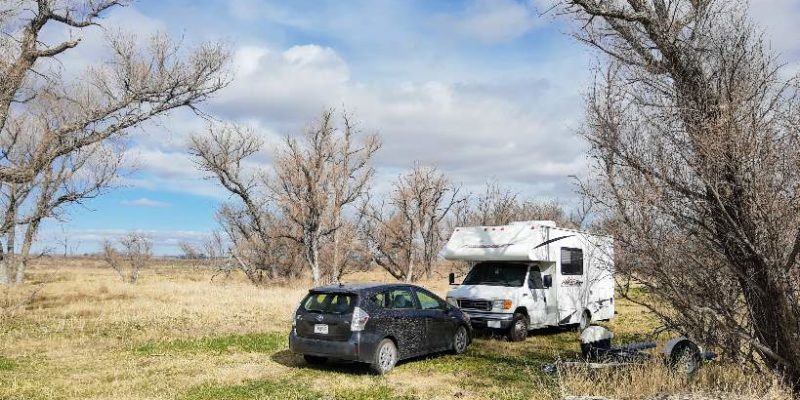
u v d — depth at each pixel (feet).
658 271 26.20
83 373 33.91
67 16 59.93
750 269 24.73
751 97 23.91
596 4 26.99
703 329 26.96
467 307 47.93
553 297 50.85
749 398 23.20
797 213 23.02
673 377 26.96
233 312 61.11
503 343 45.44
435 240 146.51
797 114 23.26
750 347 26.40
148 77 67.72
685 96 25.45
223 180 123.95
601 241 30.37
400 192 141.59
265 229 130.21
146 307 64.34
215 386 30.81
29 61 57.52
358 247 135.23
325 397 28.58
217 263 156.87
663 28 26.05
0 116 55.93
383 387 30.58
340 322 33.32
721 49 24.81
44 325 51.52
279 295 83.46
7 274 97.86
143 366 36.01
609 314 58.85
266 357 39.11
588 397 25.32
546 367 31.32
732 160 23.59
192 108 72.43
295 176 121.80
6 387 30.30
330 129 122.72
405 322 36.06
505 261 50.98
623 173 26.43
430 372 34.47
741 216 24.13
